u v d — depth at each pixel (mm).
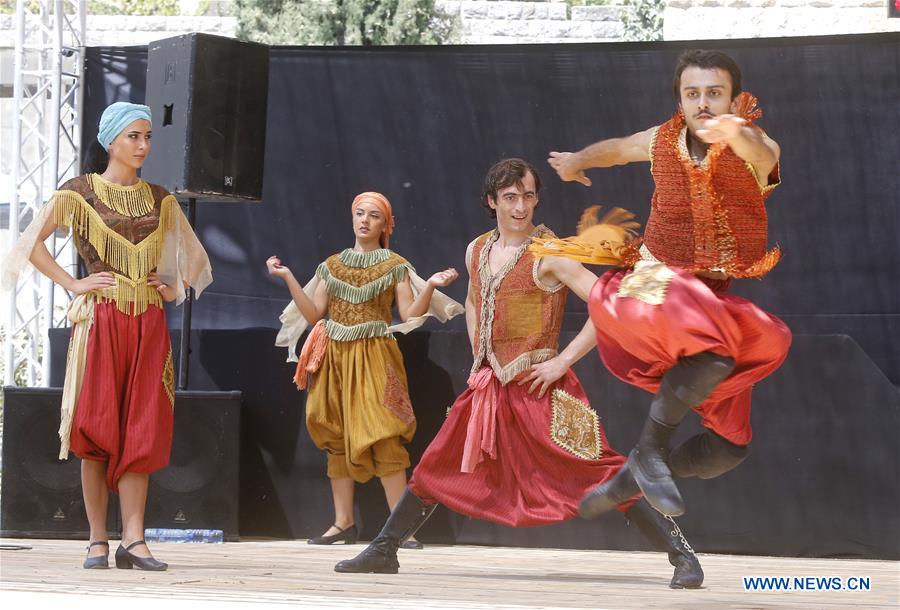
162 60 7758
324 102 9062
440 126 8898
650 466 3584
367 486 7516
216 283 9133
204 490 7398
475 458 5070
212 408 7434
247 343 7805
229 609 3662
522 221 5277
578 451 5016
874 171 8234
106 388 5449
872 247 8234
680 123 3689
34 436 7309
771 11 12328
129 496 5492
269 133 9125
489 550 6992
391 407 7113
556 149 8727
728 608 3955
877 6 12219
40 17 9930
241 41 7742
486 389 5148
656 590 4703
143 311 5582
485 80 8820
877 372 6672
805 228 8328
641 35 19094
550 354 5191
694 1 12398
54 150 9336
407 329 7016
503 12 18594
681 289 3482
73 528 7281
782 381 6801
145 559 5363
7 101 17406
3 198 17125
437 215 8898
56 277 5562
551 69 8719
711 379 3475
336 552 6629
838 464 6691
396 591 4387
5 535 7254
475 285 5344
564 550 7051
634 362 3814
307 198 9062
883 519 6594
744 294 8414
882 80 8211
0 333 15289
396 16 17938
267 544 7242
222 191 7652
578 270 5125
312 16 17969
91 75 9219
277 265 7301
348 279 7281
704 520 6891
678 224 3691
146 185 5758
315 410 7242
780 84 8359
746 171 3605
